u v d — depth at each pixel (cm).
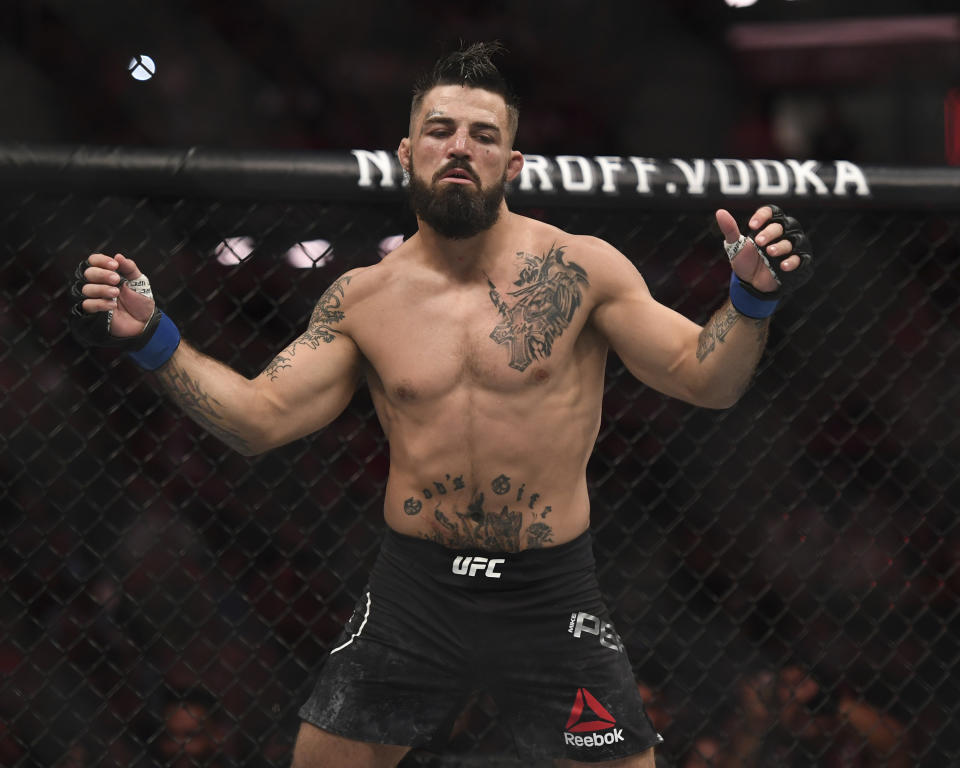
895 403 693
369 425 668
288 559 552
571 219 511
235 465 660
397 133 995
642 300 351
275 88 973
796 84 1030
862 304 674
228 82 962
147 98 937
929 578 677
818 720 618
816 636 672
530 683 354
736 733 617
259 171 452
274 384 353
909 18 1029
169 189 449
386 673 357
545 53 1008
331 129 984
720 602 561
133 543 629
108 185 444
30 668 593
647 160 480
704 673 562
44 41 906
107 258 314
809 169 486
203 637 571
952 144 993
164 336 331
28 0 896
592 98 1013
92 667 531
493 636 352
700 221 554
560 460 350
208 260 533
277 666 549
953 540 677
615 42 1016
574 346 354
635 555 679
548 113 1002
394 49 1000
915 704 643
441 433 348
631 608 663
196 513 654
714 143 1021
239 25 961
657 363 345
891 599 577
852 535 691
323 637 647
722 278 643
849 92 1023
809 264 301
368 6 988
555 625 352
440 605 354
